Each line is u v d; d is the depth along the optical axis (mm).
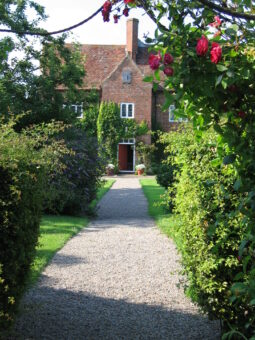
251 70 2031
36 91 14867
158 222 10281
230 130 2230
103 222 10836
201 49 1911
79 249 7391
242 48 2061
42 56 15609
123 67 30234
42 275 5668
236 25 2051
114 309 4473
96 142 12242
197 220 3535
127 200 15711
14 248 3162
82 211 11711
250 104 2143
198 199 3553
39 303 4535
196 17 2158
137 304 4648
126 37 32500
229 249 3340
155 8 2229
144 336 3777
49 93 15047
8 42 14055
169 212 11820
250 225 2229
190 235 3855
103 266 6254
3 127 4086
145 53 32875
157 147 30375
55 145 6844
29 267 3689
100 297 4859
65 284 5316
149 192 17875
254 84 2096
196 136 2506
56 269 6020
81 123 30203
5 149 3416
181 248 4289
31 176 3420
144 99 30172
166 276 5777
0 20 14445
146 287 5273
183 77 2018
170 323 4102
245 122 2170
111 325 4027
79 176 11344
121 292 5062
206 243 3471
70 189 10969
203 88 2025
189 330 3926
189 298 4848
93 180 11992
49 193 4602
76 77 16266
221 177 3266
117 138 29906
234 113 2174
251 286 2107
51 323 4020
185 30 2059
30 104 14742
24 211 3289
